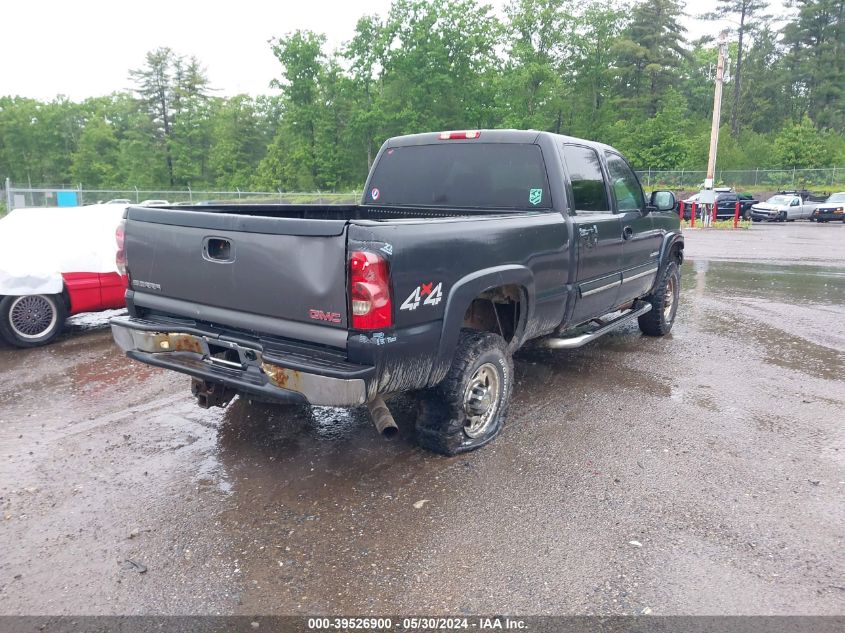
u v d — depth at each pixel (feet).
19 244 23.29
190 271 12.80
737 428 15.81
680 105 224.12
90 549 10.74
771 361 21.72
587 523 11.48
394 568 10.21
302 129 205.36
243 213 17.19
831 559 10.43
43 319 23.32
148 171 252.62
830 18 255.29
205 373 12.56
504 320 15.53
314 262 10.94
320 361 11.25
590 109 214.07
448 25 181.98
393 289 10.93
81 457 14.17
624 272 20.07
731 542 10.90
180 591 9.69
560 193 16.24
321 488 12.76
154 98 257.34
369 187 19.60
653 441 15.01
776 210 106.93
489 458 14.07
